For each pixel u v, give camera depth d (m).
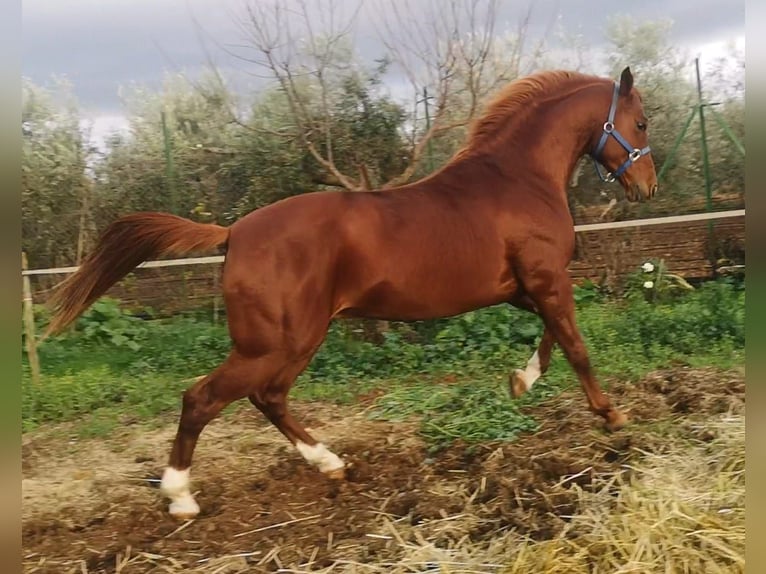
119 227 3.26
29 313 5.78
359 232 3.23
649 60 9.09
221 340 6.46
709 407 4.12
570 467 3.48
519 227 3.51
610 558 2.72
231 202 7.98
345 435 4.29
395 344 5.93
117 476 3.90
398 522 3.15
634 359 5.21
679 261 7.60
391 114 7.23
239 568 2.88
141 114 8.93
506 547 2.88
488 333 5.88
